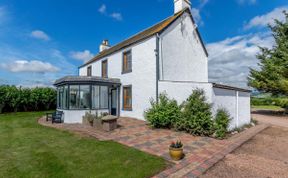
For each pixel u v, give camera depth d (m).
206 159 5.95
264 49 23.50
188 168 5.23
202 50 17.17
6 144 7.59
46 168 5.20
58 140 8.16
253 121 15.35
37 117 16.50
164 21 16.95
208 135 9.16
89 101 13.83
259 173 5.10
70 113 13.27
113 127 10.48
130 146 7.23
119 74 16.72
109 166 5.26
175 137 8.80
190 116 9.54
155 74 13.06
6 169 5.16
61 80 13.95
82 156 6.09
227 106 11.27
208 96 9.97
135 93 14.80
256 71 23.59
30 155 6.25
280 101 24.89
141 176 4.66
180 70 14.90
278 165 5.72
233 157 6.35
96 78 14.30
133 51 15.27
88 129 10.66
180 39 15.09
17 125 12.32
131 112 15.08
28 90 21.73
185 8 15.55
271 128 12.91
